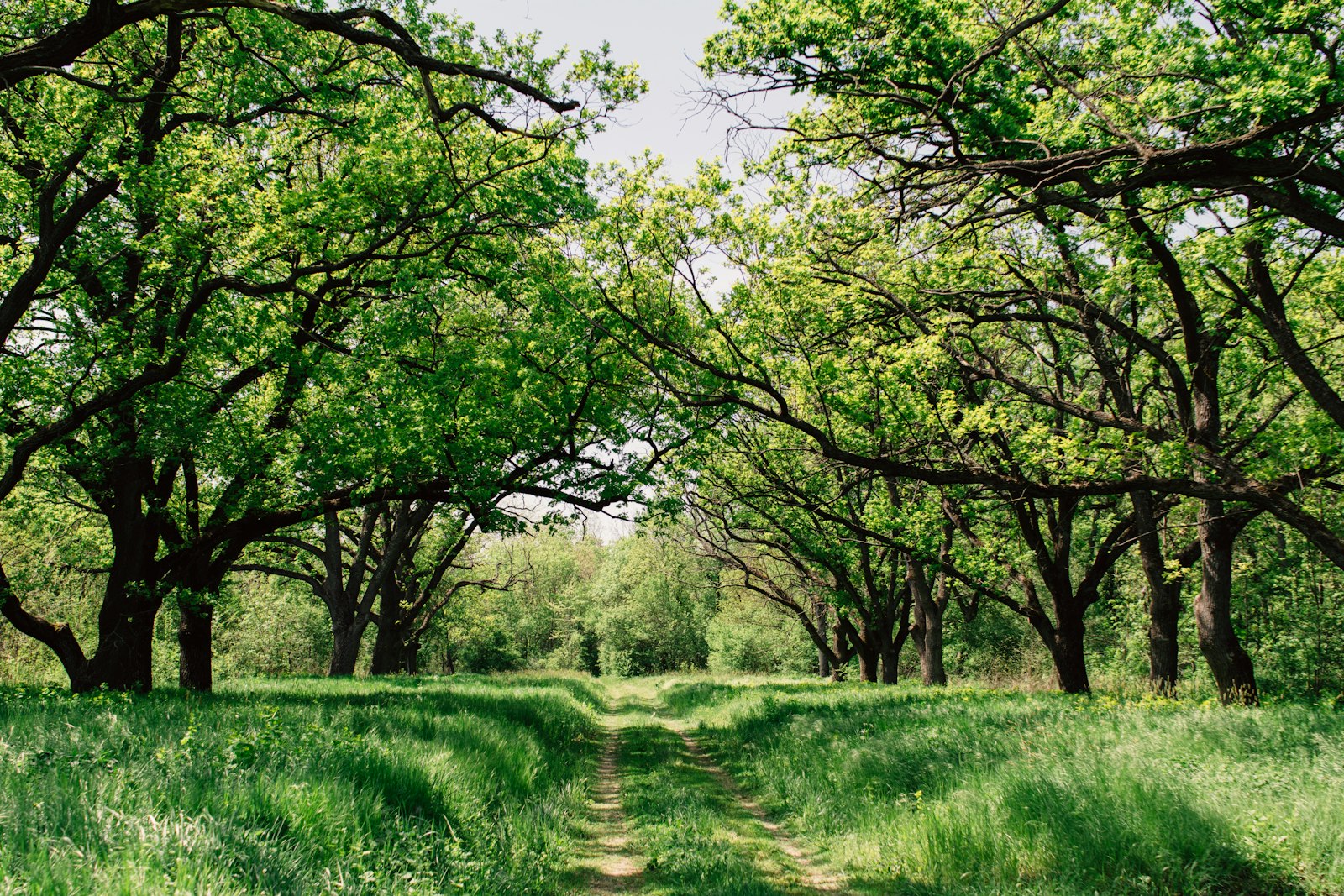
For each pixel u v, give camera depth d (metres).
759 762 12.36
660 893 6.17
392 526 31.09
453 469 13.30
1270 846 5.41
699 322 13.74
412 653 37.06
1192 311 11.64
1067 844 5.99
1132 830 5.84
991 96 9.67
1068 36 10.89
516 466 14.23
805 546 25.31
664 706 28.59
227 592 16.03
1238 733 8.55
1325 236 10.22
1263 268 11.18
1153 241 10.87
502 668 60.06
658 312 13.66
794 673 53.81
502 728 11.41
